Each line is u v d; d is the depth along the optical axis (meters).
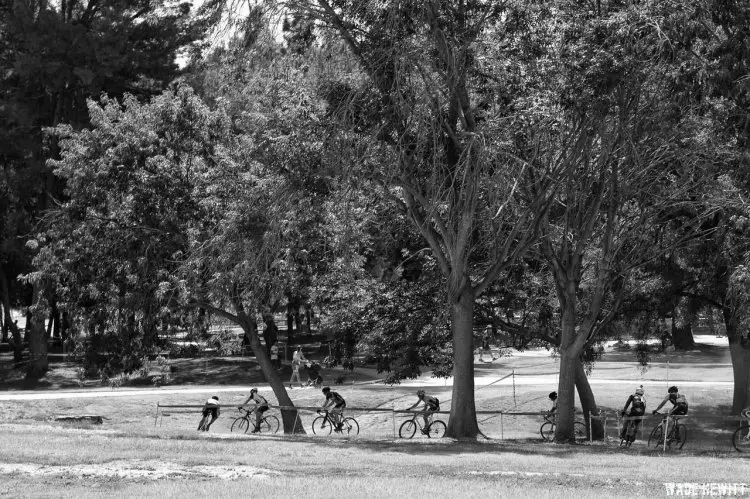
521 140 21.38
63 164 28.61
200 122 28.61
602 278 25.20
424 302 29.17
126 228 27.44
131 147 27.88
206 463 16.23
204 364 53.88
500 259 24.34
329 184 22.69
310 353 62.59
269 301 28.30
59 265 28.73
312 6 21.62
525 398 38.62
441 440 24.00
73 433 21.84
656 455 21.84
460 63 20.80
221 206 26.83
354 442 22.98
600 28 20.36
